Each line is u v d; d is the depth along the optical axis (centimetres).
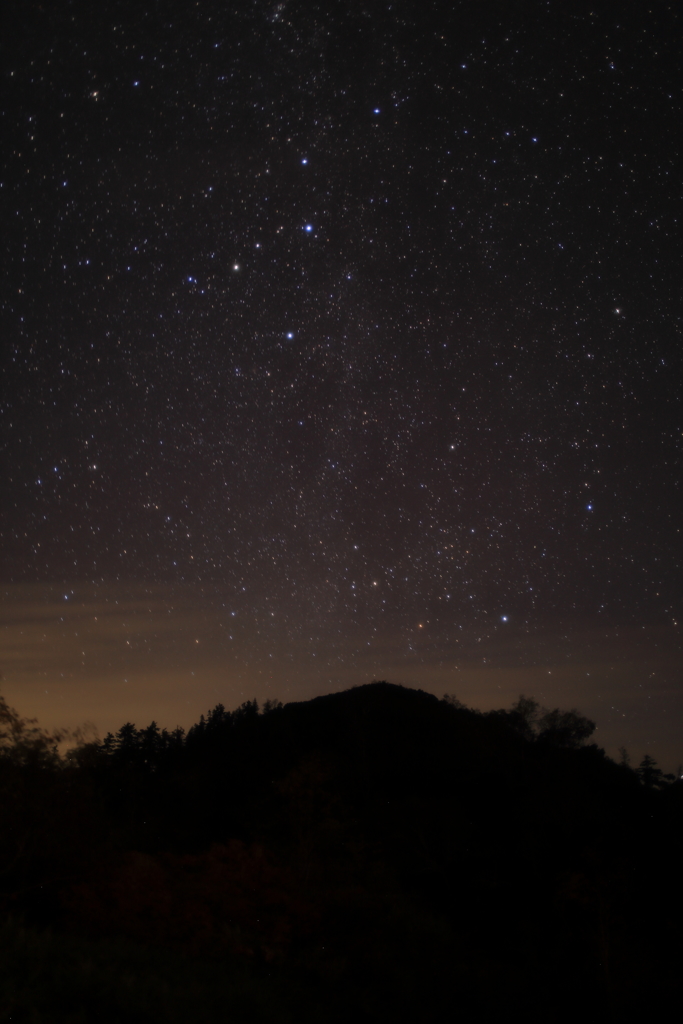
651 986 965
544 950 1078
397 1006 796
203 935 799
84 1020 483
